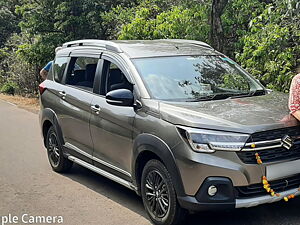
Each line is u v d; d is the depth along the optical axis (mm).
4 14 29297
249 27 9609
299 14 8656
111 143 5918
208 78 5957
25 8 17328
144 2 13508
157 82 5680
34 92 21141
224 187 4637
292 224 5211
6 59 24969
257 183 4707
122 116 5641
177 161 4801
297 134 4898
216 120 4785
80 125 6625
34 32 17406
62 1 16516
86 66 6836
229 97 5664
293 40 8789
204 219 5406
